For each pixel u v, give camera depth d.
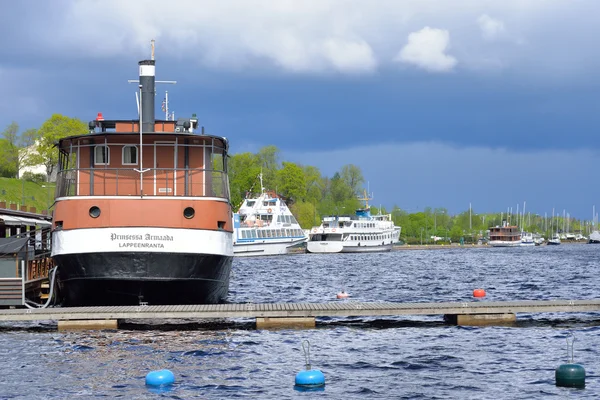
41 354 38.31
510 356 37.97
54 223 50.59
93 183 50.19
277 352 39.19
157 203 48.19
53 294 56.34
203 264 49.16
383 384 32.06
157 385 31.70
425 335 44.44
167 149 50.78
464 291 82.69
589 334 44.47
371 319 51.12
